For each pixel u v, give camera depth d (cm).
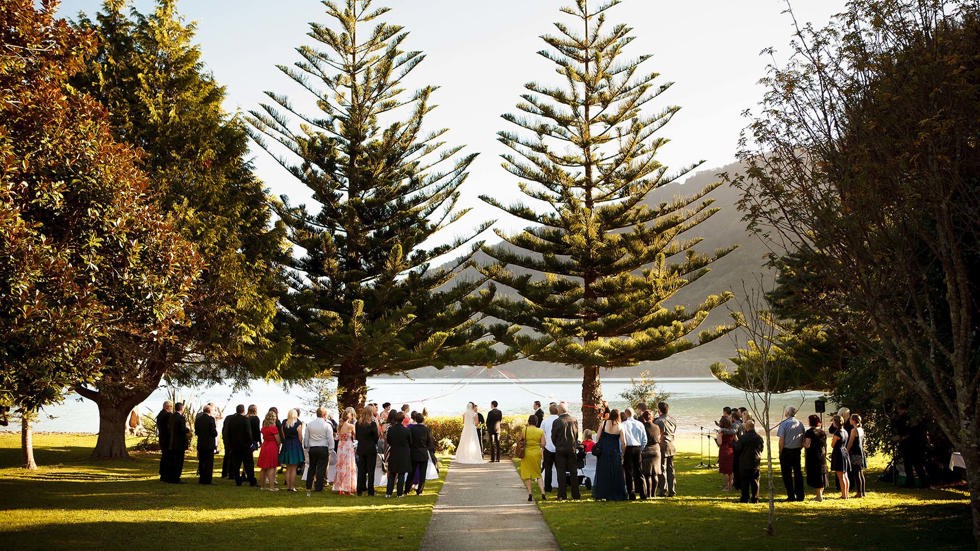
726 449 1408
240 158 2016
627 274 2552
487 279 2630
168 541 877
